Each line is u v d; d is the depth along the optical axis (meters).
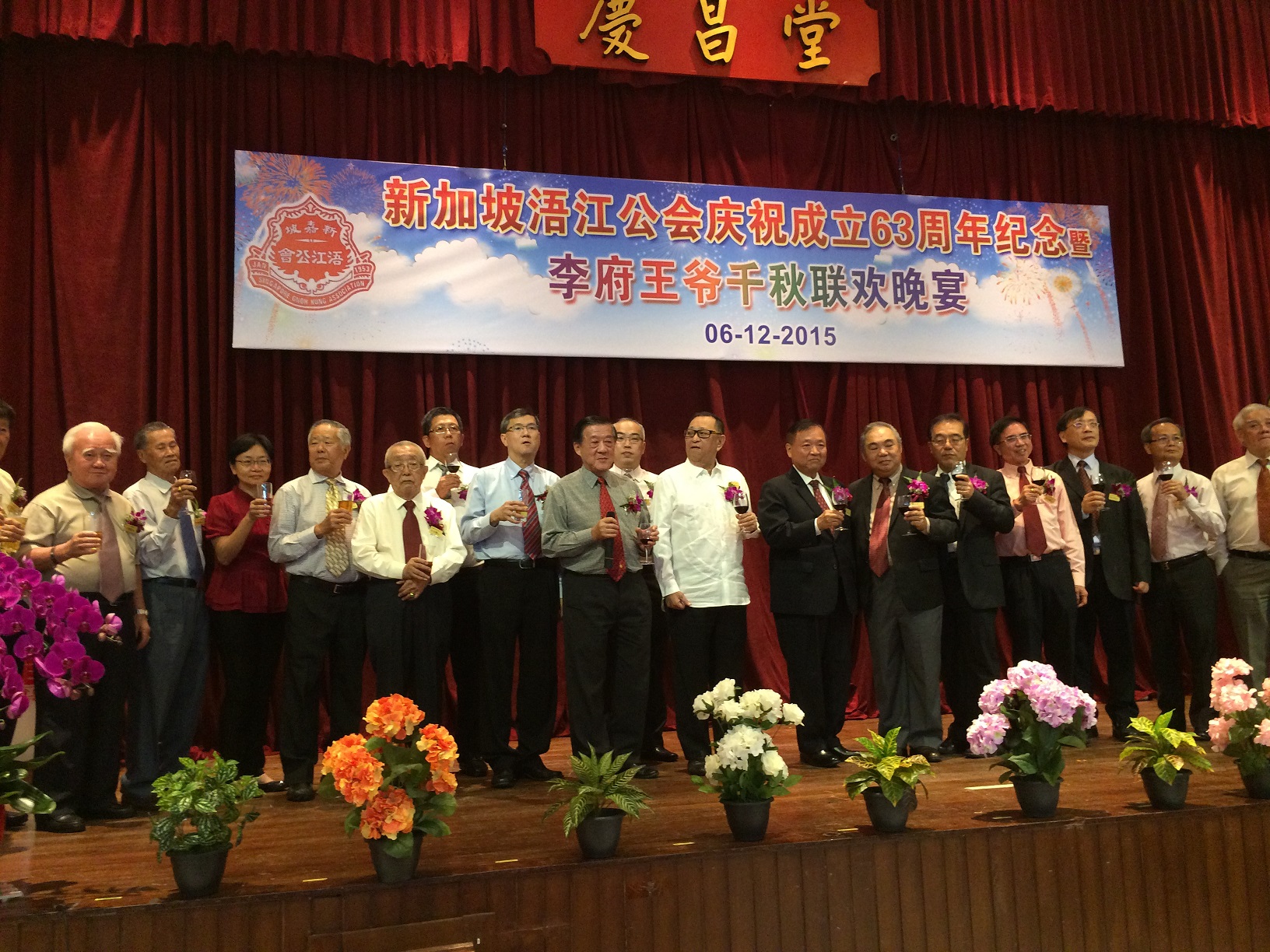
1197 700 4.14
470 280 4.93
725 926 2.43
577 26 5.08
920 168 5.71
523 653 3.64
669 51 5.20
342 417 4.79
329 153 4.88
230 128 4.80
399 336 4.82
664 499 3.77
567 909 2.35
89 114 4.61
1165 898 2.68
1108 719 4.77
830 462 5.43
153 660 3.41
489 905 2.31
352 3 4.81
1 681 2.31
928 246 5.59
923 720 3.77
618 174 5.25
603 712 3.54
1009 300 5.68
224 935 2.18
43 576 3.08
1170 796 2.77
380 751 2.34
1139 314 5.96
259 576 3.59
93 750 3.16
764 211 5.37
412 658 3.52
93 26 4.51
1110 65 5.88
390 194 4.87
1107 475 4.38
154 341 4.64
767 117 5.50
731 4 5.30
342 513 3.36
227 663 3.54
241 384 4.68
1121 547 4.25
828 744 3.76
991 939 2.56
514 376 5.05
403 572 3.48
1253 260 6.21
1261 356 6.10
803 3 5.39
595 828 2.42
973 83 5.65
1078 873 2.64
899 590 3.76
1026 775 2.75
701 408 5.30
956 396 5.60
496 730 3.48
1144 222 6.04
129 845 2.78
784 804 3.02
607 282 5.12
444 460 4.00
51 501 3.19
